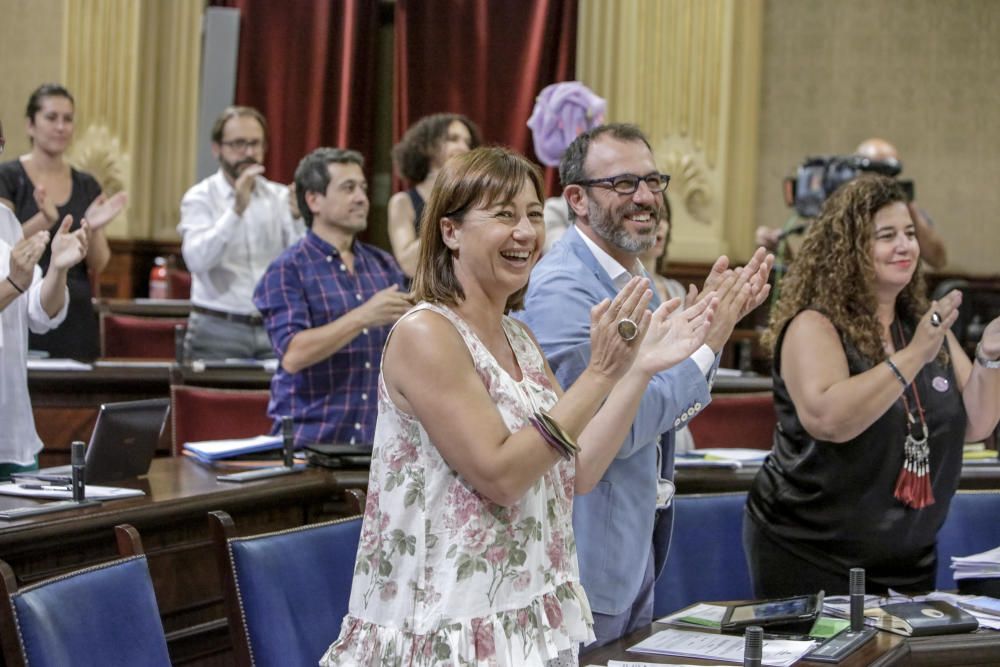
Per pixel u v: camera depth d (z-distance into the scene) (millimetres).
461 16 8445
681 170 8344
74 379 4938
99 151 8219
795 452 2996
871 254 2965
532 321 2625
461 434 1930
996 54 8992
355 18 8422
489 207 2025
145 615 2283
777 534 3008
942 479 2986
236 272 5551
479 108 8453
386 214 8781
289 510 3561
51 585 2146
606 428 2207
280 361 3941
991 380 3020
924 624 2533
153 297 7750
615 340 1972
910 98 8930
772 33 8812
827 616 2627
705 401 2537
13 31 8539
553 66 8461
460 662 1919
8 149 8570
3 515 2871
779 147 8820
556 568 2078
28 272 3236
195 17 8445
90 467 3330
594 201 2652
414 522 1988
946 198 8984
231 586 2473
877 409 2797
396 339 1997
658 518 2826
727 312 2521
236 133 5602
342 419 3930
